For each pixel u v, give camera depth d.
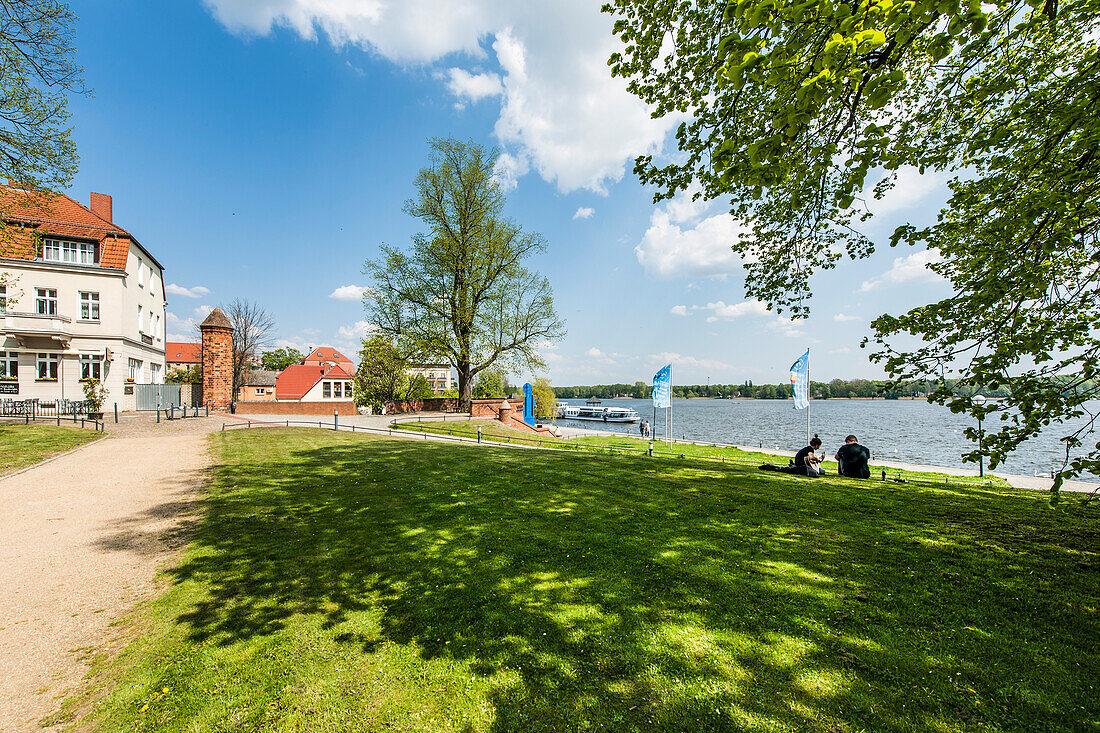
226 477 10.95
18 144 13.59
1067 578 4.34
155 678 3.63
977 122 7.09
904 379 5.50
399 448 15.76
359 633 4.14
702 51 6.17
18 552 6.42
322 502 8.63
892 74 3.32
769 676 3.21
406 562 5.68
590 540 6.04
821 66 3.59
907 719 2.76
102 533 7.16
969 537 5.54
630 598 4.41
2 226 15.33
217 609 4.70
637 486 9.03
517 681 3.37
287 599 4.86
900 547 5.30
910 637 3.55
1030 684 2.98
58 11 13.50
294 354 88.25
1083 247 5.46
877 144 4.02
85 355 26.70
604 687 3.23
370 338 41.72
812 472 10.62
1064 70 6.73
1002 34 6.42
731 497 7.86
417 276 32.25
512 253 32.81
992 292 4.84
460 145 31.83
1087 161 5.05
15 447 13.90
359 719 3.11
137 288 31.16
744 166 5.19
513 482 9.81
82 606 4.92
